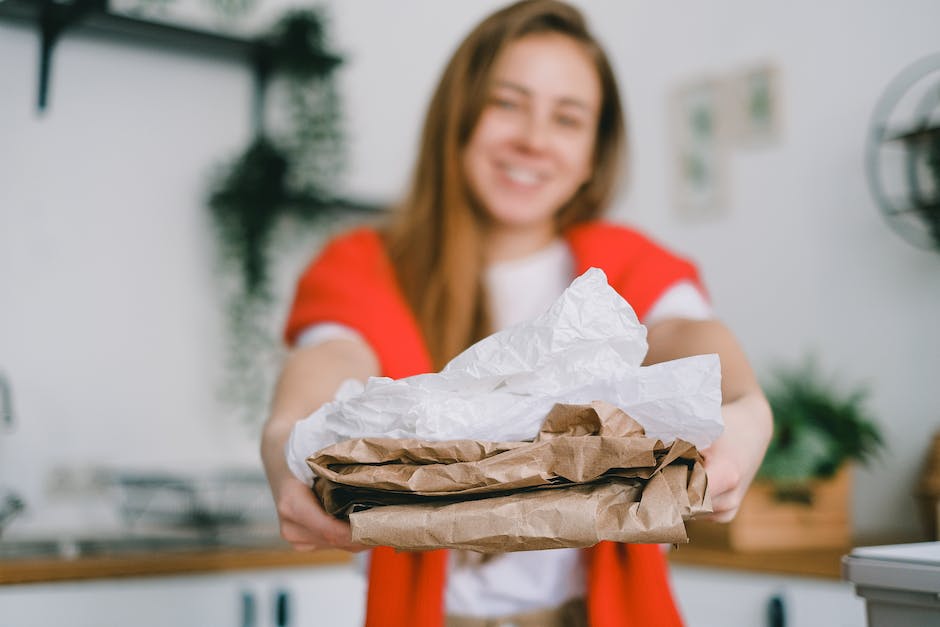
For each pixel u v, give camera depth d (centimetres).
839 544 183
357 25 261
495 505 52
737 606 169
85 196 226
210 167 241
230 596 172
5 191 218
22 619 155
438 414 55
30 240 220
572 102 95
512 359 55
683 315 88
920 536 191
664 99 255
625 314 55
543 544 51
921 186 196
